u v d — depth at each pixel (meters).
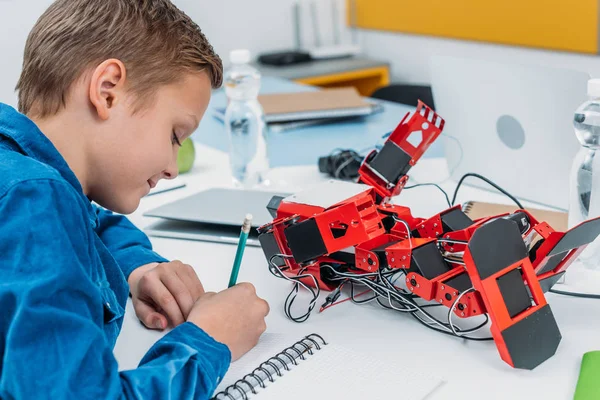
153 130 0.79
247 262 1.12
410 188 1.41
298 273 1.00
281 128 1.98
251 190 1.37
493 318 0.78
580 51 2.68
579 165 1.09
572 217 1.11
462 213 0.96
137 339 0.90
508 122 1.28
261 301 0.86
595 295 0.96
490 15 2.99
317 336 0.86
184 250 1.18
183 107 0.81
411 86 2.51
